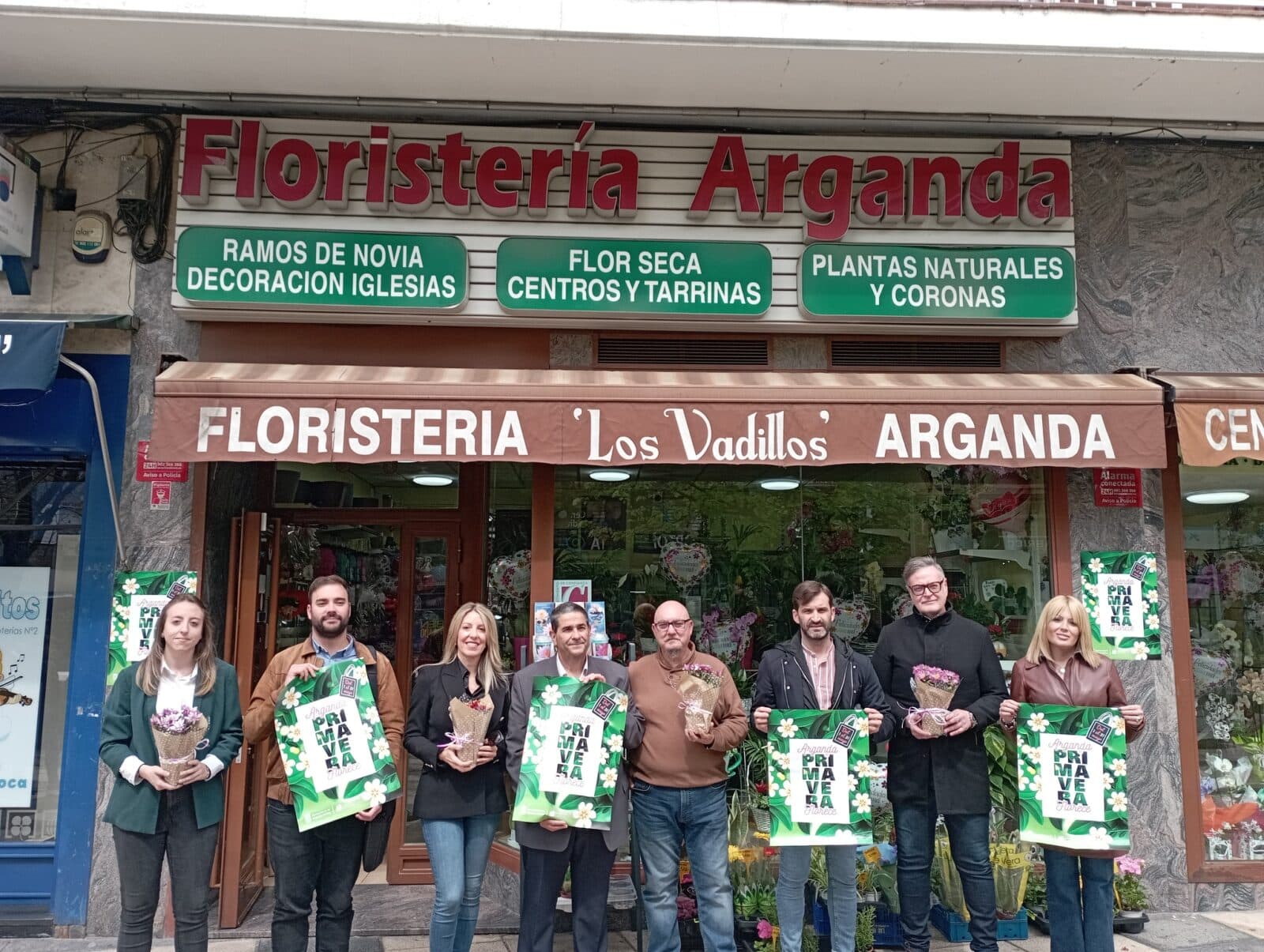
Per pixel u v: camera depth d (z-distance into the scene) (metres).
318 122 5.35
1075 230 5.75
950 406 4.80
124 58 4.91
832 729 4.06
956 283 5.48
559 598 5.41
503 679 4.03
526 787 3.76
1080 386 5.02
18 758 5.08
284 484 6.08
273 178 5.26
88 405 5.16
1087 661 4.12
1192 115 5.57
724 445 4.68
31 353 4.45
